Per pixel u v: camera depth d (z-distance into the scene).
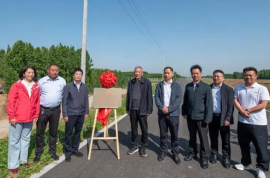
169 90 4.87
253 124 4.07
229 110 4.42
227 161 4.52
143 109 5.07
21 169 4.12
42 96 4.59
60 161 4.70
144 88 5.14
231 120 4.48
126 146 5.86
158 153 5.32
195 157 4.94
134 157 5.03
